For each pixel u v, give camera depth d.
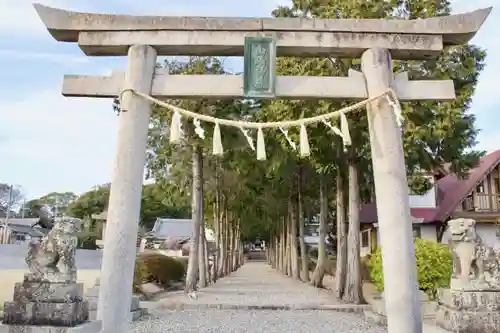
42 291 6.39
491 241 25.20
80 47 6.94
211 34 6.84
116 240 6.29
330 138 14.78
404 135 13.34
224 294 19.31
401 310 6.16
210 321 12.17
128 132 6.60
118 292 6.18
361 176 19.00
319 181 24.89
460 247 7.57
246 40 6.77
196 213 20.25
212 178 28.09
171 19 6.84
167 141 20.59
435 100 7.03
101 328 6.06
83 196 47.81
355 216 16.16
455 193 27.52
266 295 18.94
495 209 25.23
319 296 18.62
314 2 14.91
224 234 34.03
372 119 6.79
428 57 7.25
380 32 6.95
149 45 6.86
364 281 25.62
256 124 6.65
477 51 13.87
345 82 6.93
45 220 40.28
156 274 22.56
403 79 7.02
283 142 14.54
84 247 33.69
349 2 12.99
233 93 6.77
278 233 44.66
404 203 6.52
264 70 6.73
